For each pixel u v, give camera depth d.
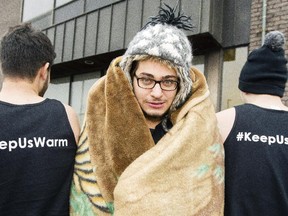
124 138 1.66
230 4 5.95
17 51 1.61
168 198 1.48
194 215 1.50
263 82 1.81
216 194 1.58
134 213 1.46
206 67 6.14
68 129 1.64
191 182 1.53
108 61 7.56
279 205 1.65
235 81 5.82
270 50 1.82
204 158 1.58
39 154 1.56
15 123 1.55
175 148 1.54
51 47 1.71
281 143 1.69
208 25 5.54
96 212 1.64
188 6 5.74
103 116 1.73
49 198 1.58
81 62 7.73
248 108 1.76
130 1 6.59
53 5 8.46
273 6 5.43
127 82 1.68
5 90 1.63
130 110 1.67
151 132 1.74
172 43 1.61
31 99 1.62
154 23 1.73
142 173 1.51
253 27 5.61
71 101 8.61
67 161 1.63
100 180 1.66
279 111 1.76
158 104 1.67
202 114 1.65
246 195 1.66
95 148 1.69
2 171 1.51
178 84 1.67
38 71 1.65
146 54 1.60
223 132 1.73
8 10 10.20
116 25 6.79
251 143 1.69
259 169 1.66
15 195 1.52
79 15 7.54
